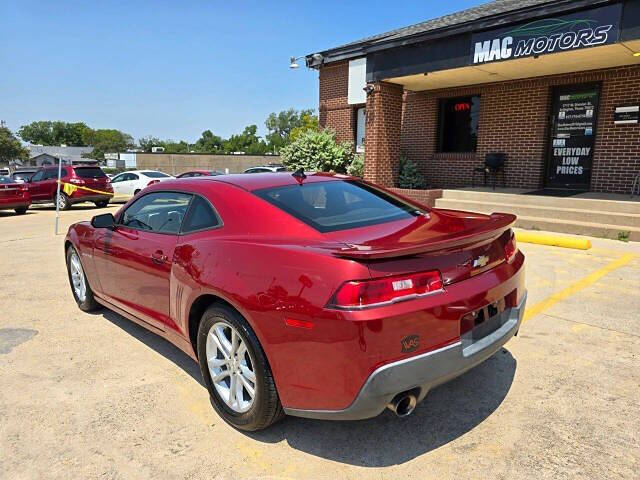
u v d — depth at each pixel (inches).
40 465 100.8
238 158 2010.3
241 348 110.4
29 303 211.2
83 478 96.8
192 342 128.4
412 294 92.3
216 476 97.1
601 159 396.8
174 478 96.7
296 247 101.5
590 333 162.6
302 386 97.0
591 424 111.4
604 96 388.2
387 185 469.7
